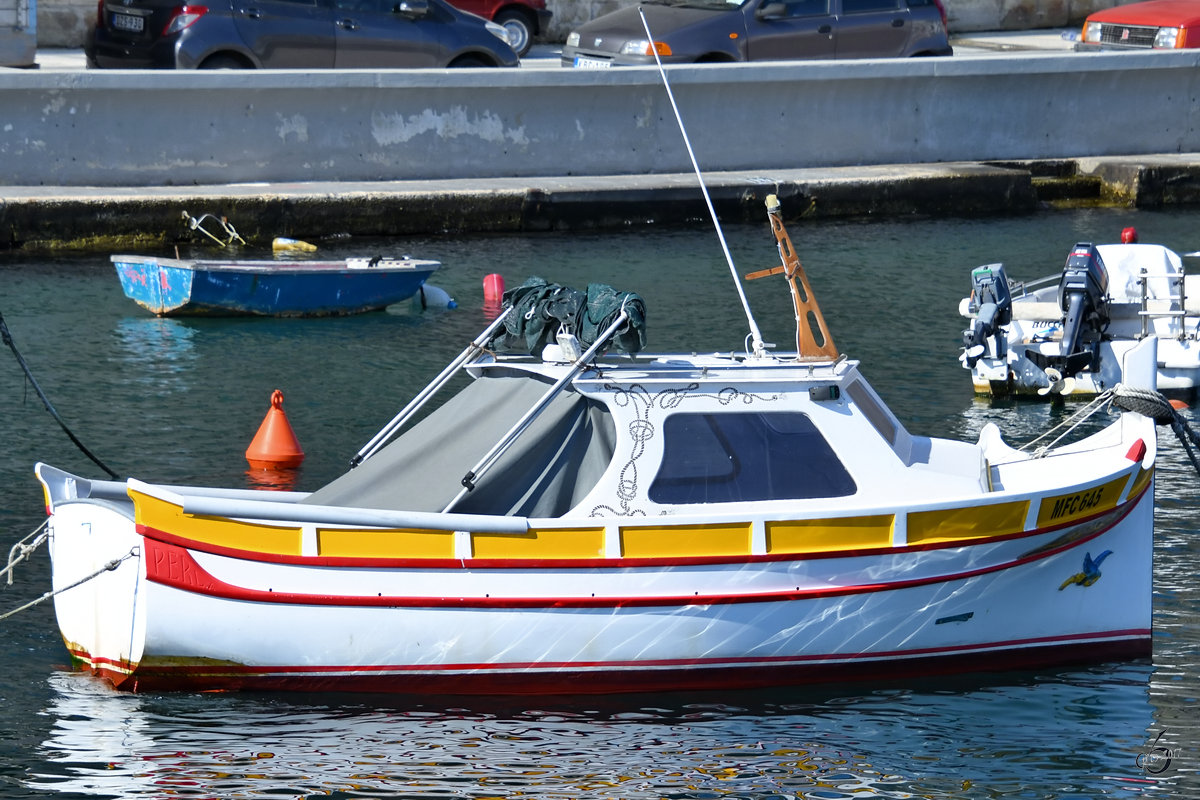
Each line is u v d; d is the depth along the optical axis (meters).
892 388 52.62
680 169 86.62
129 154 76.06
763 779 27.41
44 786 26.45
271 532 29.31
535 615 29.73
